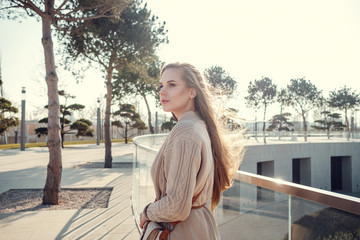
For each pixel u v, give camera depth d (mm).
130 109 35781
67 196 6262
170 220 992
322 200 1185
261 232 1600
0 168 11297
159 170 1078
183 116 1149
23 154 18031
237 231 1830
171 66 1224
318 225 1227
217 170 1222
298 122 56188
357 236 1040
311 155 27406
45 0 5414
